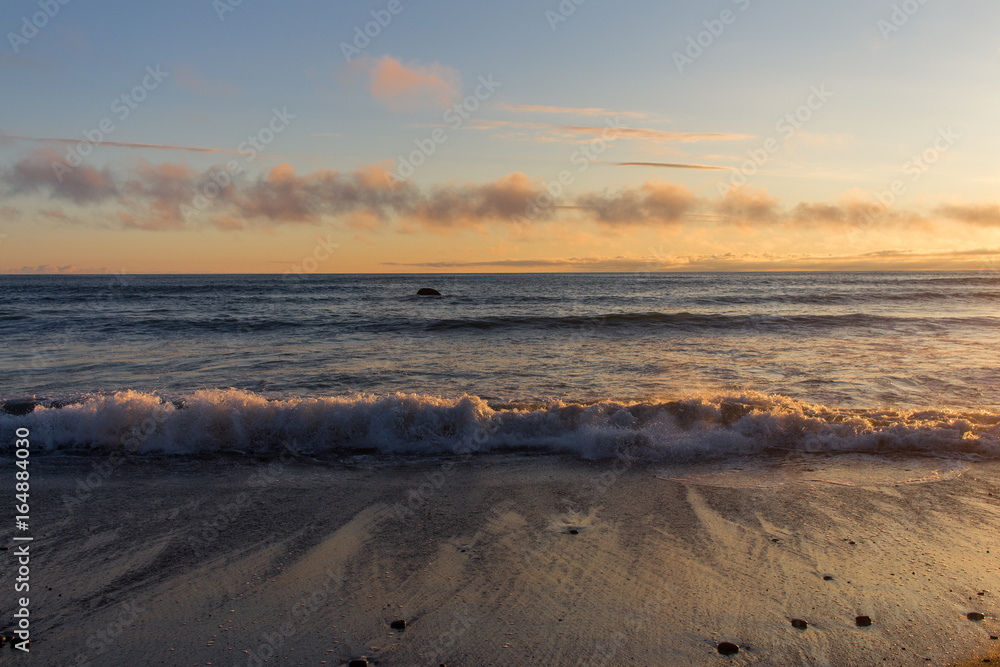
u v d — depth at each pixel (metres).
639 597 3.56
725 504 5.05
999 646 3.04
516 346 15.32
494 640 3.13
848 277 105.06
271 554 4.16
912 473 5.80
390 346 15.36
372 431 6.87
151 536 4.44
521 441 6.86
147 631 3.22
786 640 3.12
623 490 5.41
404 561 4.05
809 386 10.27
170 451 6.60
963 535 4.39
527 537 4.43
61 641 3.12
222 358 13.36
